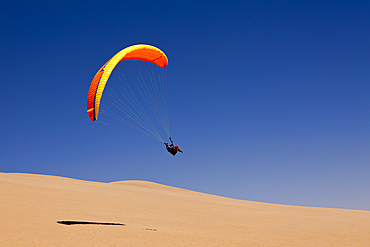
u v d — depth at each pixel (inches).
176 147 808.3
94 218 738.8
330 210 1578.5
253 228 832.3
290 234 769.6
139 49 855.1
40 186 1163.3
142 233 614.5
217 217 994.7
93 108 759.7
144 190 1705.2
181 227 749.9
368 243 695.1
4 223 580.4
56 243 481.1
